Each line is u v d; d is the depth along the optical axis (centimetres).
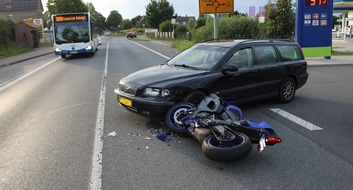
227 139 434
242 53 681
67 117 678
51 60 2170
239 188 376
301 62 809
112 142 523
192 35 2698
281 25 1964
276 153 478
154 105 552
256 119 651
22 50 3244
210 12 1541
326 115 679
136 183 389
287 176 405
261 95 720
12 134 574
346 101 804
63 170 425
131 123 620
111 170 424
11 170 427
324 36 1633
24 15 7844
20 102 840
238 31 2195
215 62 637
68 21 2142
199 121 482
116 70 1455
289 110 720
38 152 488
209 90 602
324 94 888
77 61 1986
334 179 397
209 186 381
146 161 450
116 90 643
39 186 384
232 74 643
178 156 466
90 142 526
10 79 1307
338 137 545
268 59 734
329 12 1617
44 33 5144
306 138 541
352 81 1078
